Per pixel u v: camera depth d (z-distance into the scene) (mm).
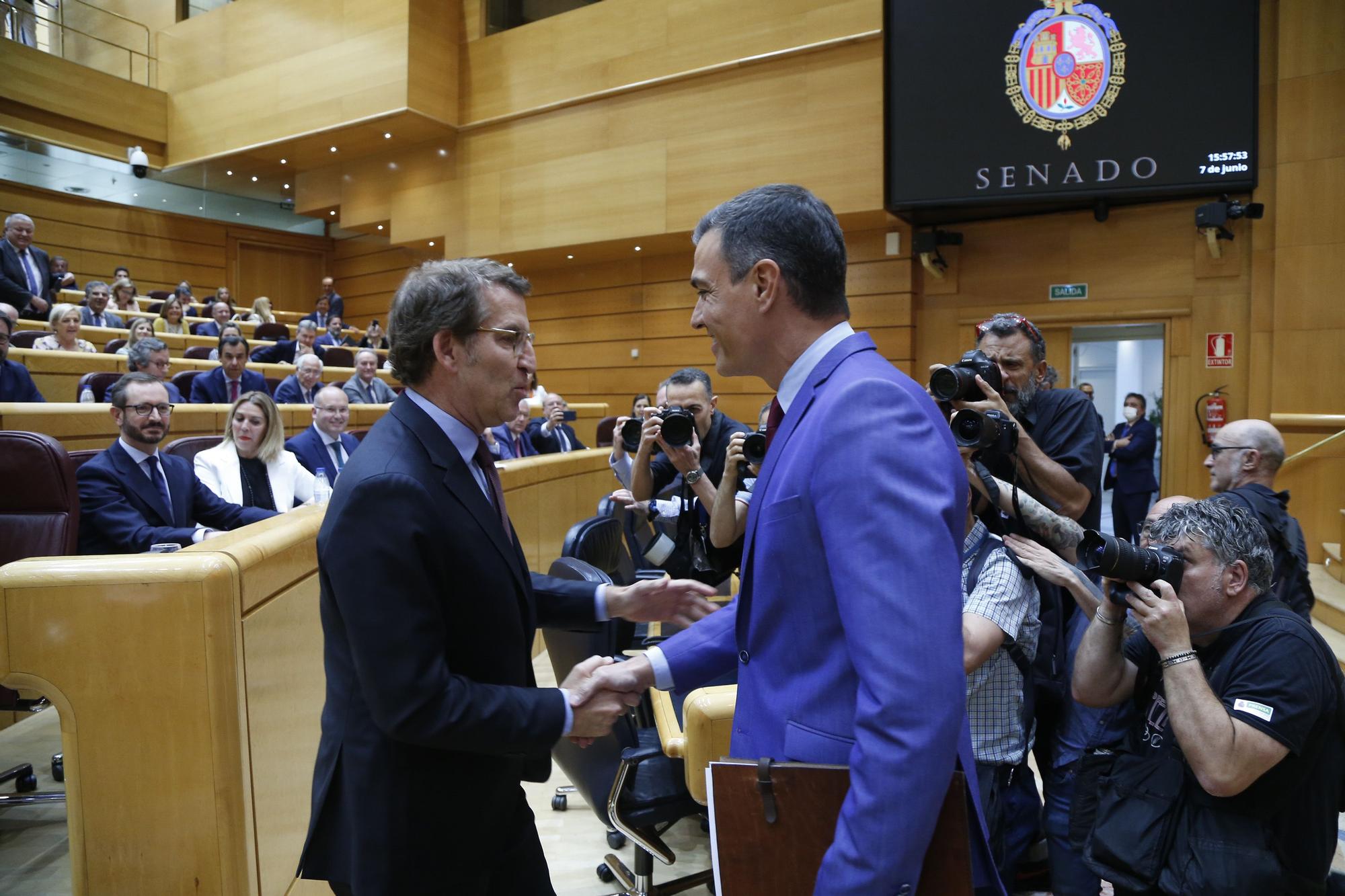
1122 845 1486
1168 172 6887
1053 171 7148
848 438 931
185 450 3803
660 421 2740
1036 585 1943
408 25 9922
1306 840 1438
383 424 1205
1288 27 6699
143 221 12547
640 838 1972
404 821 1139
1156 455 7676
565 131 9602
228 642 1449
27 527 2430
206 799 1431
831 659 961
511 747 1116
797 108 8172
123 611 1425
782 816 934
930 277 8266
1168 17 6840
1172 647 1453
